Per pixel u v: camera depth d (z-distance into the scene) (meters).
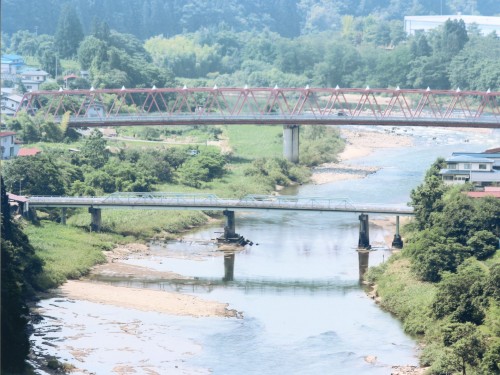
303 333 180.00
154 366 164.88
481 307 169.12
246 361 167.38
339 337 178.00
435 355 164.25
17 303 165.75
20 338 162.50
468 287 174.00
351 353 170.38
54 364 162.25
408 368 163.62
